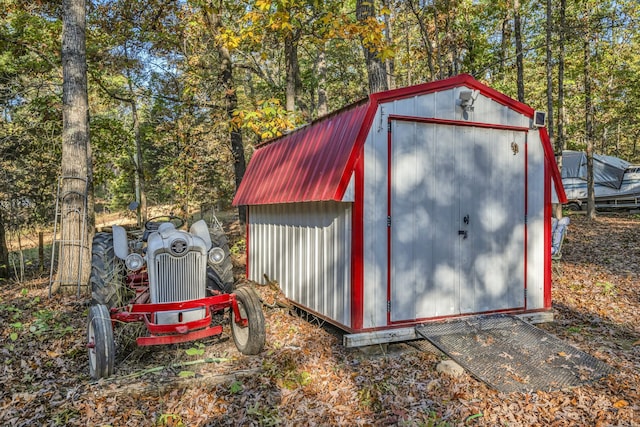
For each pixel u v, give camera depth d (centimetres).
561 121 1364
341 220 509
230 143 1341
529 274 587
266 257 760
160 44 1343
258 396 383
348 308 495
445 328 505
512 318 546
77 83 759
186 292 453
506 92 1753
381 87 947
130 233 719
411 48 1942
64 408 367
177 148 1434
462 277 544
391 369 444
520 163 580
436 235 527
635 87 1764
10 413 364
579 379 411
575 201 1831
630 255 982
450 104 534
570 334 552
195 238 469
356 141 479
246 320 483
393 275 500
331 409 367
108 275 546
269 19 996
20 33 1220
